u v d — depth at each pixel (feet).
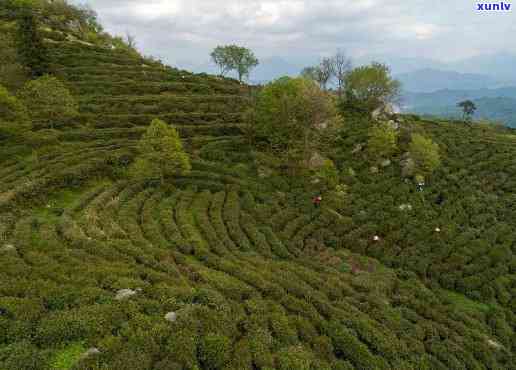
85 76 229.66
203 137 188.75
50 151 146.41
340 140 196.24
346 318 76.59
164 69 276.82
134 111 202.59
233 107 230.07
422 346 77.77
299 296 82.28
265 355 57.72
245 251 103.35
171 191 134.72
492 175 183.52
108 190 123.65
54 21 306.14
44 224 95.76
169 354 52.13
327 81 279.69
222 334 59.26
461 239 134.00
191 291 70.38
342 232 129.49
